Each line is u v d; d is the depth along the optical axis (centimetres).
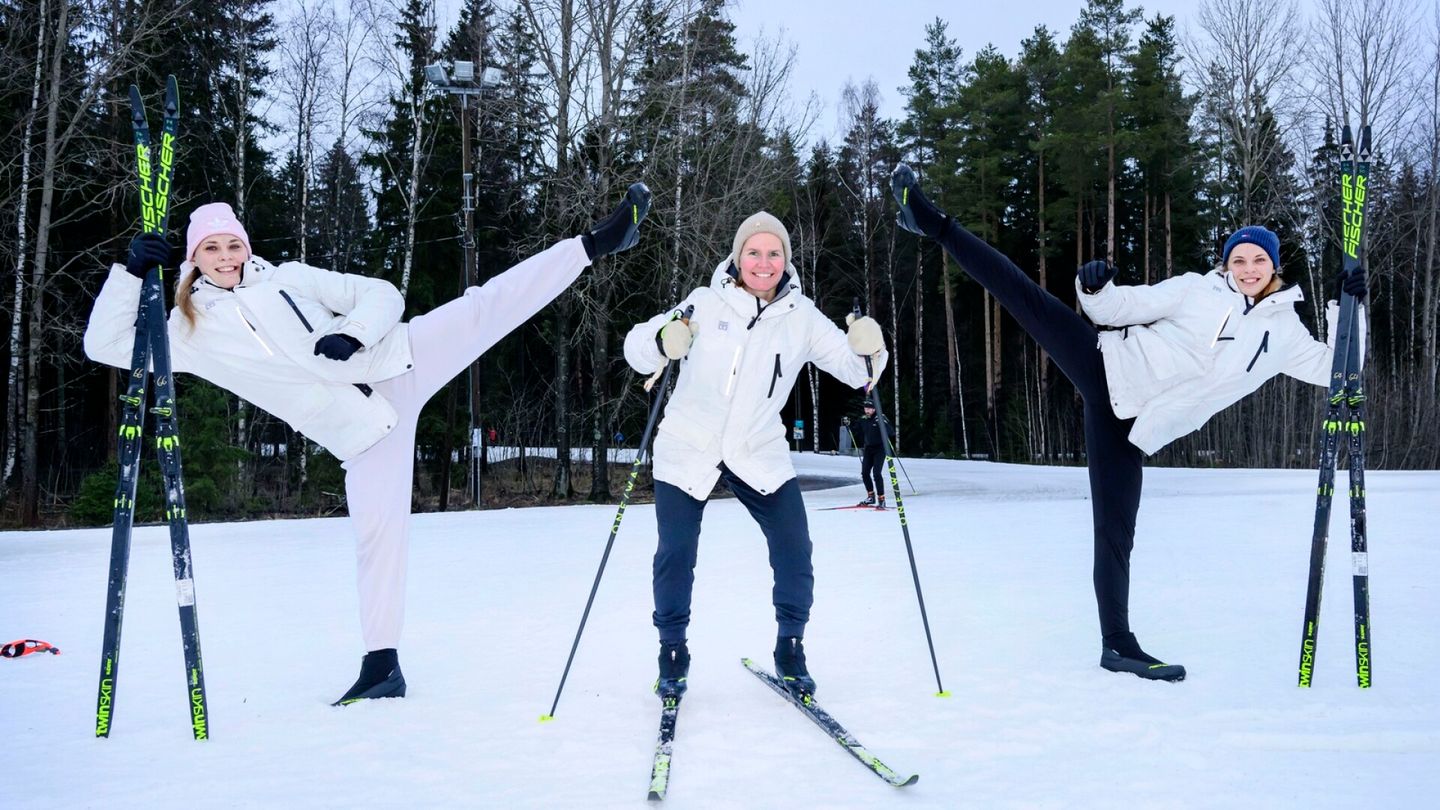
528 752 264
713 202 1667
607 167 1636
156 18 1730
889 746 262
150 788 238
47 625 479
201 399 1555
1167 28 3291
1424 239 2895
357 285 341
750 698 318
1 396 2095
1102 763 247
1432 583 509
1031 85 3459
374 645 328
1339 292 343
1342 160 348
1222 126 2744
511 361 2847
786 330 328
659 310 1795
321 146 2225
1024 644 388
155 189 312
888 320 3756
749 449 325
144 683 356
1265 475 1648
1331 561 592
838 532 844
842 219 3603
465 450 2027
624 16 1642
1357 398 326
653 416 333
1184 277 355
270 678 361
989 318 3325
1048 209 3138
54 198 1898
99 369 2095
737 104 1823
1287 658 357
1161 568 574
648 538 845
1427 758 251
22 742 283
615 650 396
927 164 3509
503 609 493
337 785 239
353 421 321
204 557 771
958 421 3644
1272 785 229
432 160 2327
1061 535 790
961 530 842
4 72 1645
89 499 1447
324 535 959
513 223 2364
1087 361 355
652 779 232
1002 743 263
